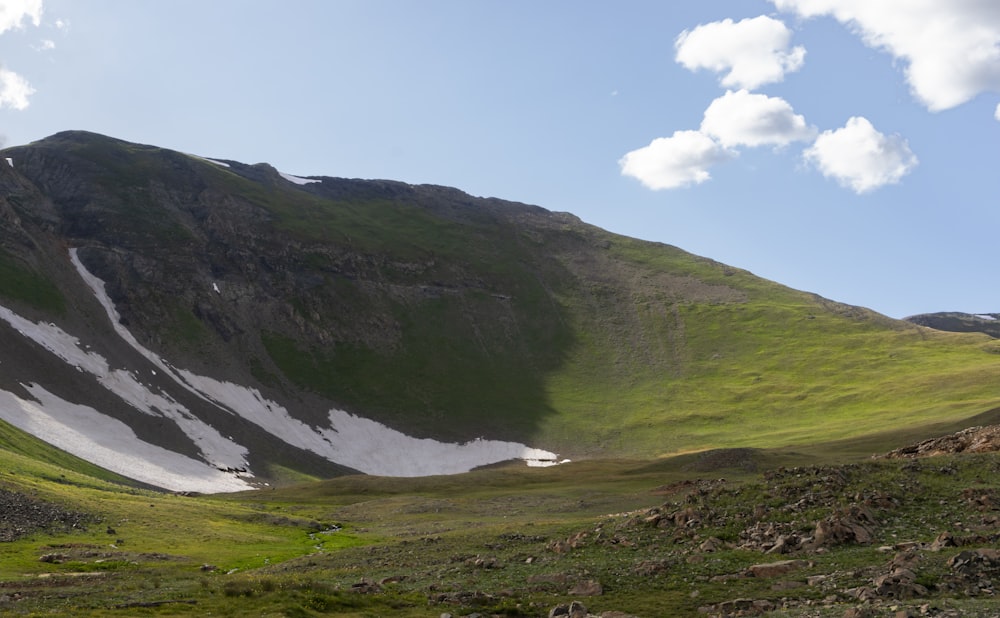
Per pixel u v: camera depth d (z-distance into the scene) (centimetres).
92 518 8294
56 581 5356
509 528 6800
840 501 5209
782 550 4672
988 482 5353
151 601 4366
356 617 3950
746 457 12838
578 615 3744
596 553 5225
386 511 10781
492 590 4544
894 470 5759
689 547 4978
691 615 3731
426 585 4844
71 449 13275
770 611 3603
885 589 3662
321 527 9531
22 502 8169
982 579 3756
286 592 4431
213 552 7375
